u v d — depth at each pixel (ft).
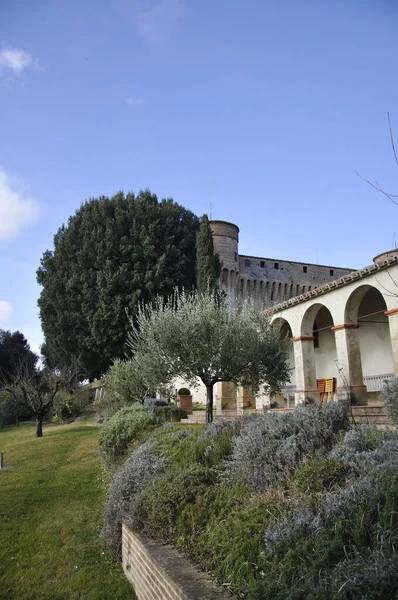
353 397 50.98
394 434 19.86
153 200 124.06
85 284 106.22
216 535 14.57
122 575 20.71
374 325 69.05
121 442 38.63
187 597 11.75
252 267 143.74
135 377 68.08
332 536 11.87
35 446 59.52
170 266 112.57
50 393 84.43
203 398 95.45
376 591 9.30
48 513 30.55
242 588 11.85
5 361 172.14
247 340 46.01
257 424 21.97
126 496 23.39
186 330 43.34
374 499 12.35
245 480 18.12
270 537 12.53
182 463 22.99
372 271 48.57
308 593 9.91
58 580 20.63
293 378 78.33
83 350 108.47
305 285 152.76
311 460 16.98
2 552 24.03
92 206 120.67
